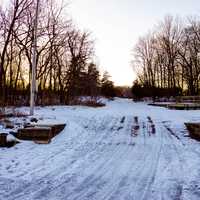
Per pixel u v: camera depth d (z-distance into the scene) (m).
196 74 62.56
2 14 29.48
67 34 40.31
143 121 20.47
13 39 31.28
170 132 16.66
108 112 25.89
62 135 15.32
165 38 66.62
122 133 16.56
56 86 42.06
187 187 7.72
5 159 10.44
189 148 12.68
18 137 13.48
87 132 16.72
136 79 87.75
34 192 7.27
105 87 96.94
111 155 11.51
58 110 25.55
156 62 75.06
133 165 10.02
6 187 7.61
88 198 6.92
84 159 10.84
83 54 41.81
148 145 13.41
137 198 6.95
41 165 9.89
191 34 63.19
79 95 47.91
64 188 7.63
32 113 18.83
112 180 8.38
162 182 8.17
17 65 39.03
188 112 26.66
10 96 35.06
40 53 34.28
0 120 15.84
